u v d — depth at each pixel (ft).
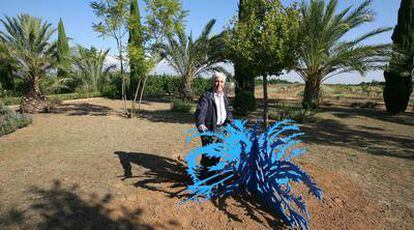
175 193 14.06
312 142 25.85
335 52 43.01
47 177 15.80
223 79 14.33
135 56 36.81
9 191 13.98
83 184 14.89
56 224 11.27
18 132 27.53
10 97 55.36
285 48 28.14
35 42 49.44
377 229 11.80
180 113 42.91
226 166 13.64
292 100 64.59
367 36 41.98
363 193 14.96
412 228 11.87
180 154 20.56
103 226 11.26
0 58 51.01
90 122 33.63
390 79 45.34
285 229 11.69
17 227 11.02
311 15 39.11
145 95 74.18
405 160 21.01
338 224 12.07
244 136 13.56
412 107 53.52
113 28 36.35
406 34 45.01
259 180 13.48
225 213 12.54
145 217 11.97
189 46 58.75
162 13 36.11
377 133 30.99
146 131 28.81
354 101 60.49
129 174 16.40
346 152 22.75
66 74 70.59
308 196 14.30
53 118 36.17
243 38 29.68
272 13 28.60
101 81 76.95
